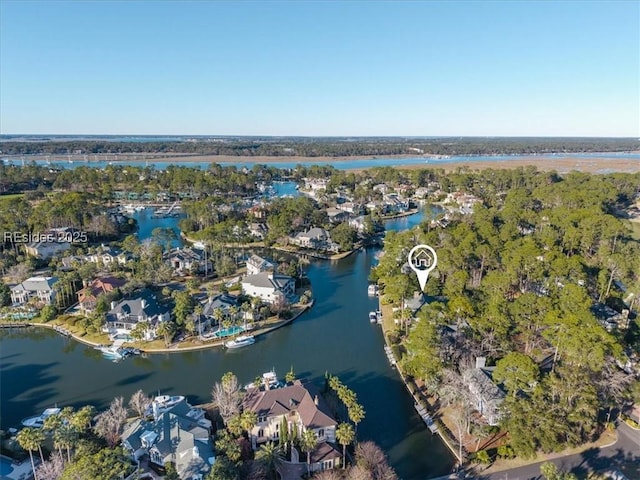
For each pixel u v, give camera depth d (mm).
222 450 56875
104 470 48125
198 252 151250
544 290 104250
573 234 131000
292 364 87938
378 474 55344
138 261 137125
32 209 185250
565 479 48469
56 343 96562
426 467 60062
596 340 65812
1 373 84375
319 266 153125
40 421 68375
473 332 80000
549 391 63094
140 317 99250
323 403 67062
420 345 75625
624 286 112125
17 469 58094
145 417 67625
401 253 133125
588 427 61281
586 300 85062
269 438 64562
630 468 57750
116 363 88125
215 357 90500
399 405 74312
